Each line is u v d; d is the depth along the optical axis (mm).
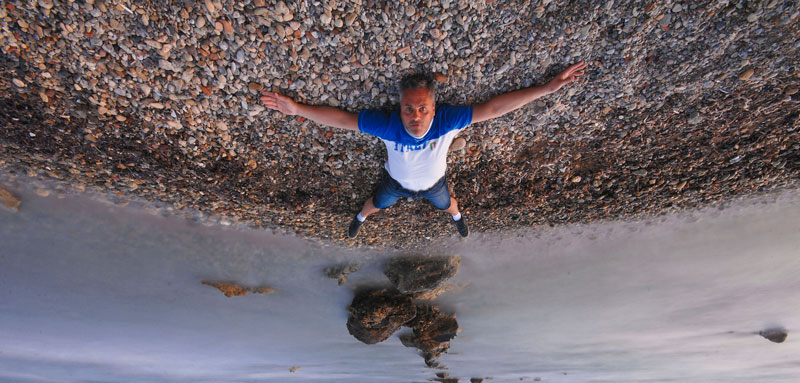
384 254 3506
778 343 4867
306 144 2463
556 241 3500
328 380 6242
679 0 1898
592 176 2773
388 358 5527
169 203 2963
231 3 1830
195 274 3723
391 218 3023
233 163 2561
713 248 3570
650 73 2195
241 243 3363
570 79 2160
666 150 2637
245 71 2086
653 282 3971
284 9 1844
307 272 3721
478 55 2061
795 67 2164
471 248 3496
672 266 3773
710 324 4590
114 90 2172
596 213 3148
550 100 2301
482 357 5441
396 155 2131
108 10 1852
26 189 2900
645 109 2389
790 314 4336
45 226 3182
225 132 2393
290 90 2160
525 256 3646
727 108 2385
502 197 2893
